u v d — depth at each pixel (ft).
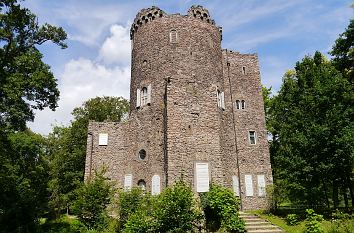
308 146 70.95
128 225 56.13
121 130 94.53
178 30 96.17
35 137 119.65
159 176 84.38
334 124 70.59
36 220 71.41
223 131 94.38
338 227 55.52
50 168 122.83
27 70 63.31
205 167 81.97
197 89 89.40
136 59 100.27
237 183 94.99
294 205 89.25
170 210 55.11
